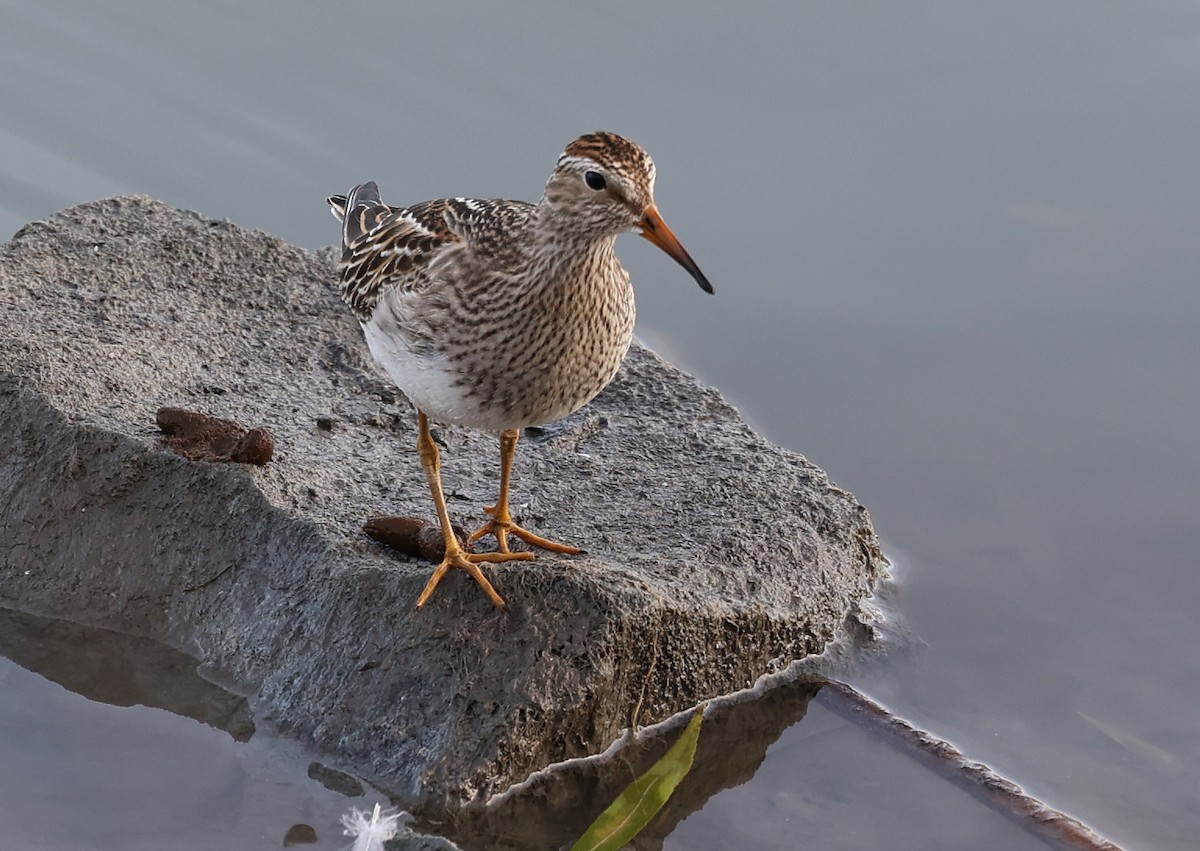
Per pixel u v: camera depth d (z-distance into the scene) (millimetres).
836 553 12672
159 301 14445
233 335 14234
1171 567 13203
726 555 12047
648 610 10805
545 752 10508
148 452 11961
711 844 10430
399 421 13414
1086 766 11227
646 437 13734
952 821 10680
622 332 10789
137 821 9977
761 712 11688
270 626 11219
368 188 13328
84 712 10977
